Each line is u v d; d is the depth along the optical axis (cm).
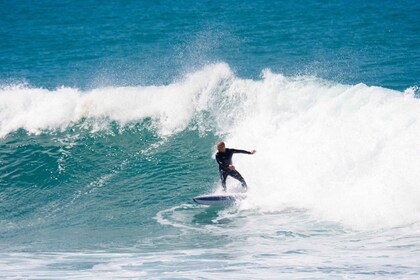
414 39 11469
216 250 4450
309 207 5347
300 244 4491
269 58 10931
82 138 7500
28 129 7775
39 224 5559
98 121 7756
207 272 3650
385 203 5050
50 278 3525
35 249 4791
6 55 12425
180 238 4919
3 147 7369
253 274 3559
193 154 6912
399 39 11569
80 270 3800
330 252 4172
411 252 4050
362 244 4375
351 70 9700
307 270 3622
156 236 5016
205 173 6444
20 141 7506
